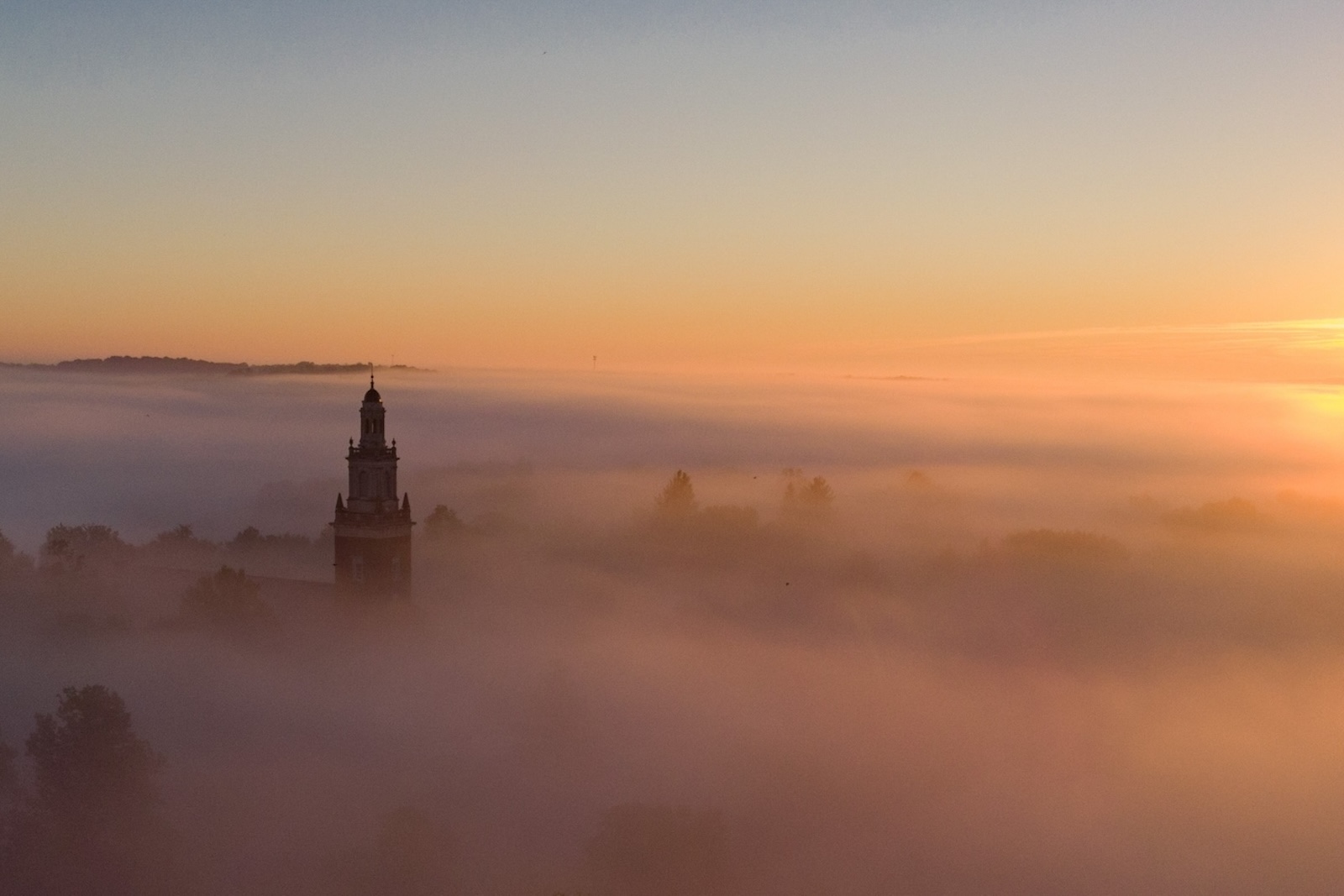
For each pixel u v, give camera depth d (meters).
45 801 114.38
